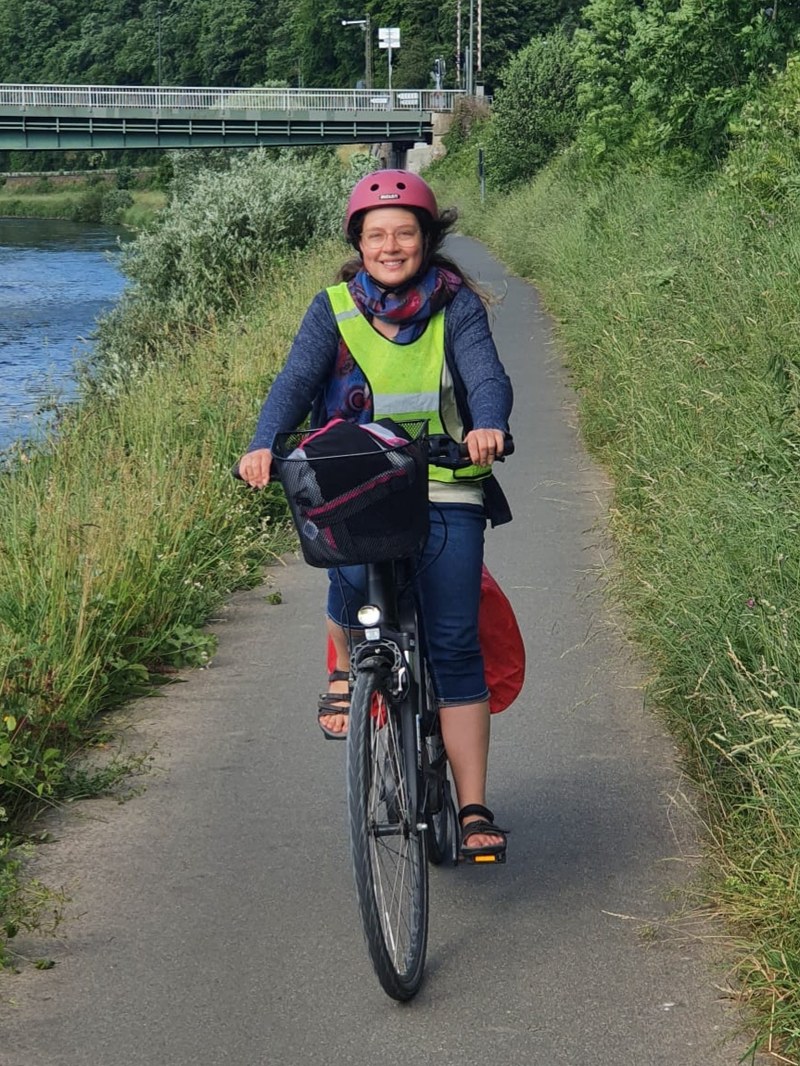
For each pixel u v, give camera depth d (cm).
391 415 379
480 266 2577
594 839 441
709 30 1667
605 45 2212
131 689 582
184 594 665
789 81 1427
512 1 10112
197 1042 340
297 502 342
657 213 1512
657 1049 332
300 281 1784
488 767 498
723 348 812
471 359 373
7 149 6806
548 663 595
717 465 658
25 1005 357
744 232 1120
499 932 388
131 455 848
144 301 2236
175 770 505
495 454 355
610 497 866
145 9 15300
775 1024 328
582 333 1300
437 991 359
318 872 425
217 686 591
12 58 16400
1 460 876
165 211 2397
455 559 377
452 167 6088
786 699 429
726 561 535
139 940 388
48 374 1620
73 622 586
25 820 466
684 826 446
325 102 7544
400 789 358
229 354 1204
